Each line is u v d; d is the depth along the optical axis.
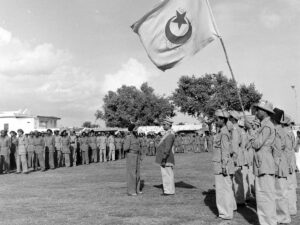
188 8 10.77
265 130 7.09
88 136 25.11
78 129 40.94
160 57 10.97
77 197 11.37
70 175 17.58
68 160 22.38
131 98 82.81
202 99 66.12
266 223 7.02
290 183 8.55
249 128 10.02
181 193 11.73
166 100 80.75
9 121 31.38
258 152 7.12
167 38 10.90
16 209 9.66
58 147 22.64
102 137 26.45
